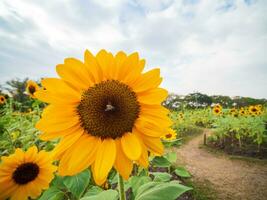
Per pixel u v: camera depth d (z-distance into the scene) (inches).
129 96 9.8
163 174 16.0
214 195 33.1
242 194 34.2
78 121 9.5
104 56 9.9
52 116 9.2
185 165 48.3
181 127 96.5
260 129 61.5
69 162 9.0
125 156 9.1
